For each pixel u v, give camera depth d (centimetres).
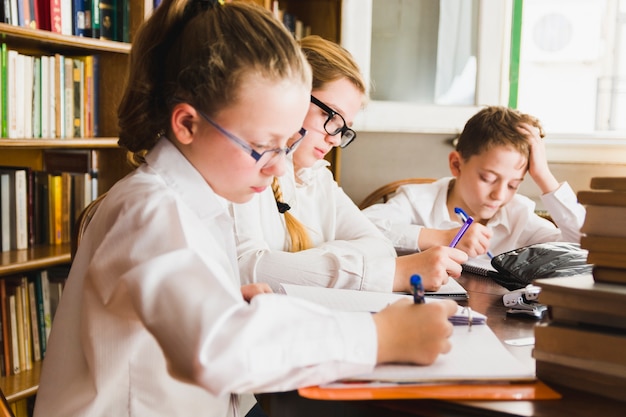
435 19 286
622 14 363
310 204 155
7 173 204
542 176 180
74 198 222
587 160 282
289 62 80
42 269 210
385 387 69
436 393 68
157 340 69
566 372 71
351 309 96
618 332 69
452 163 192
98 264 77
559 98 392
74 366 90
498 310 106
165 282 70
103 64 224
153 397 86
